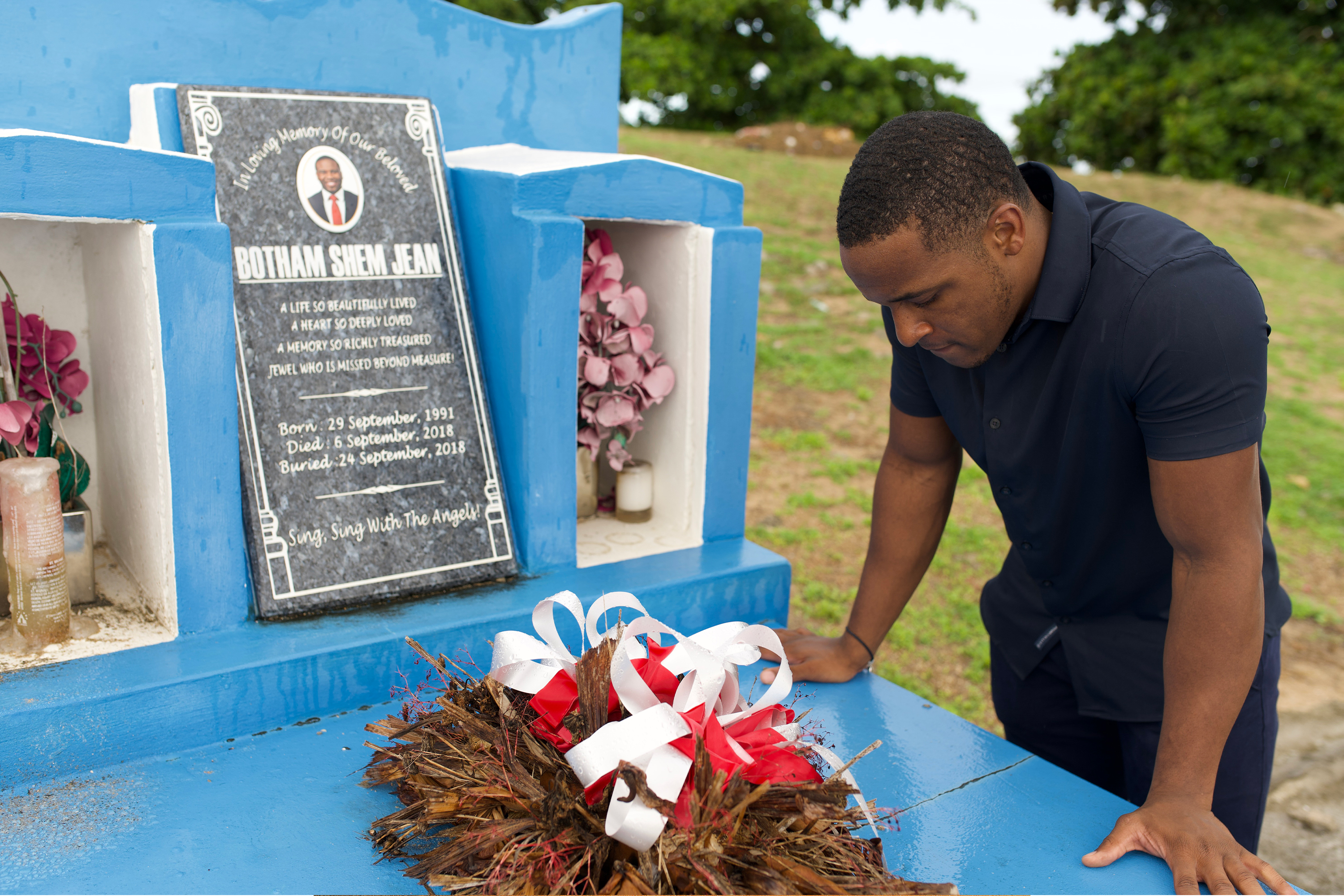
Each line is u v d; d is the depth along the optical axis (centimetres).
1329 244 1218
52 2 188
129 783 154
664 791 121
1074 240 145
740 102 1894
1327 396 743
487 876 125
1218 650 141
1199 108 1622
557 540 216
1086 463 158
